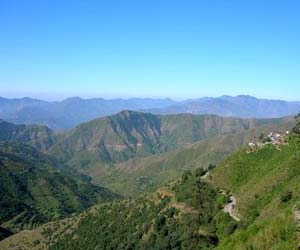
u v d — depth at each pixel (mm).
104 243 174500
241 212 130375
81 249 184625
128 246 156375
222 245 93375
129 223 178750
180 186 182750
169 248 135875
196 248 124000
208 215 140000
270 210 112875
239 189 154375
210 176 175875
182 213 154125
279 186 129375
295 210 77938
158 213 167000
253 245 77375
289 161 140750
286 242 71562
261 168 161000
